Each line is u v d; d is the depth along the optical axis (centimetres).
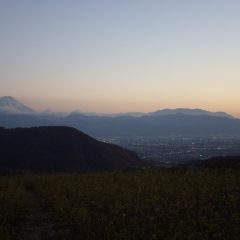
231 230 1681
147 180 3136
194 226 1753
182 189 2595
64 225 2122
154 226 1769
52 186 3475
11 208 2464
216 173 3095
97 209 2342
